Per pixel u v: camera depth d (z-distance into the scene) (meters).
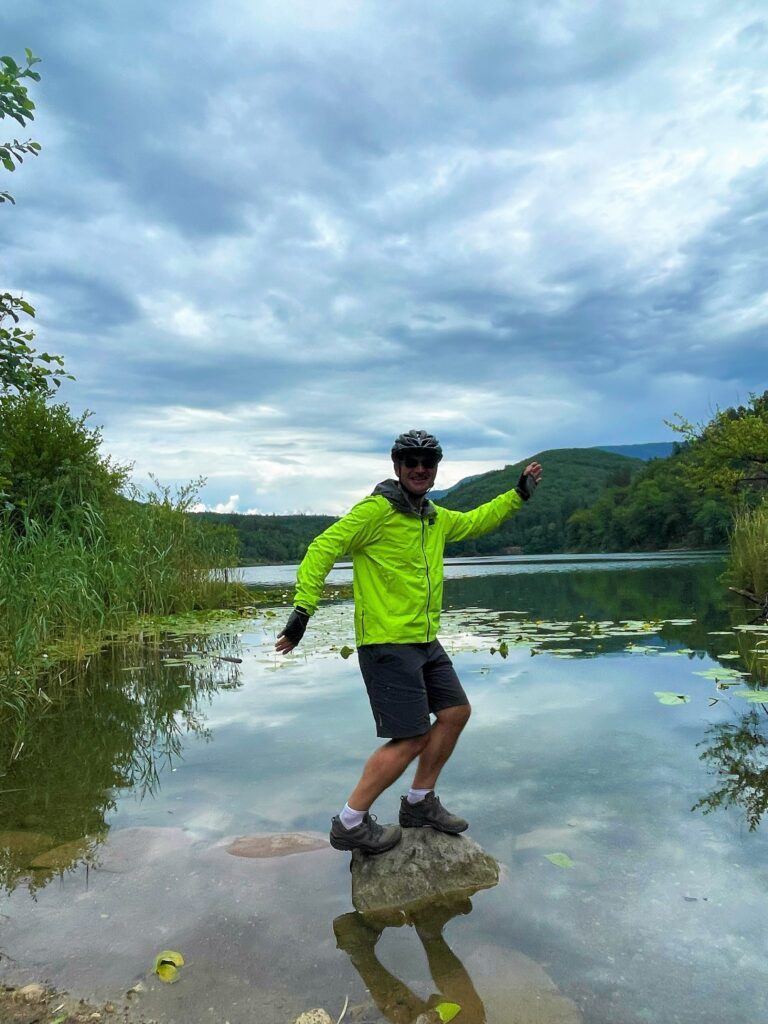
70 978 1.89
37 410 11.06
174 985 1.85
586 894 2.26
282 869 2.53
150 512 11.59
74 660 6.96
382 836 2.58
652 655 6.12
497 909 2.20
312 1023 1.67
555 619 9.04
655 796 3.01
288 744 3.99
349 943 2.04
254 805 3.12
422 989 1.81
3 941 2.08
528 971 1.87
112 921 2.18
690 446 21.33
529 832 2.71
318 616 10.92
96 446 11.95
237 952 2.01
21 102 4.03
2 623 5.70
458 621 9.00
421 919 2.16
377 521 2.68
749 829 2.68
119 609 8.29
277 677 6.00
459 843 2.54
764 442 18.36
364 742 3.98
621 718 4.20
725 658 5.88
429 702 2.77
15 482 10.48
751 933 2.02
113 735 4.29
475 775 3.33
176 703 5.10
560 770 3.36
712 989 1.79
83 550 7.75
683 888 2.28
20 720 4.58
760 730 3.89
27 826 2.93
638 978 1.83
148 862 2.59
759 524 10.71
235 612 11.52
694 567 22.28
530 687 5.06
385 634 2.65
